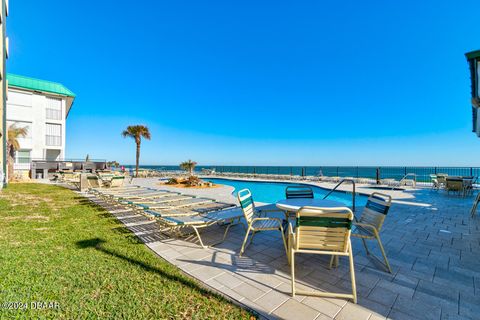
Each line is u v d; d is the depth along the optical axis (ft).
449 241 12.62
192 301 6.80
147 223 16.02
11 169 47.73
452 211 20.63
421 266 9.48
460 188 29.76
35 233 13.05
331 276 8.60
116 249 10.90
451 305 6.77
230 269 9.14
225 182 61.05
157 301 6.75
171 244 12.05
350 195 36.32
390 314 6.33
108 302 6.63
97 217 17.46
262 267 9.36
